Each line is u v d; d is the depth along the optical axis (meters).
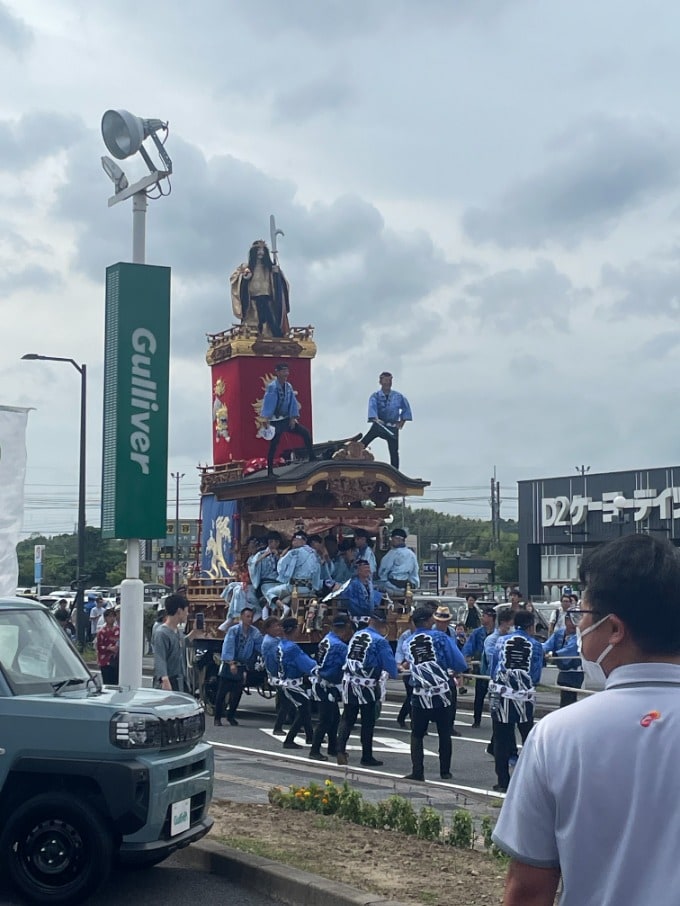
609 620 3.02
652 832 2.73
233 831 9.51
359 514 21.36
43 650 8.48
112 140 11.83
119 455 11.59
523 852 2.87
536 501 57.00
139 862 7.79
